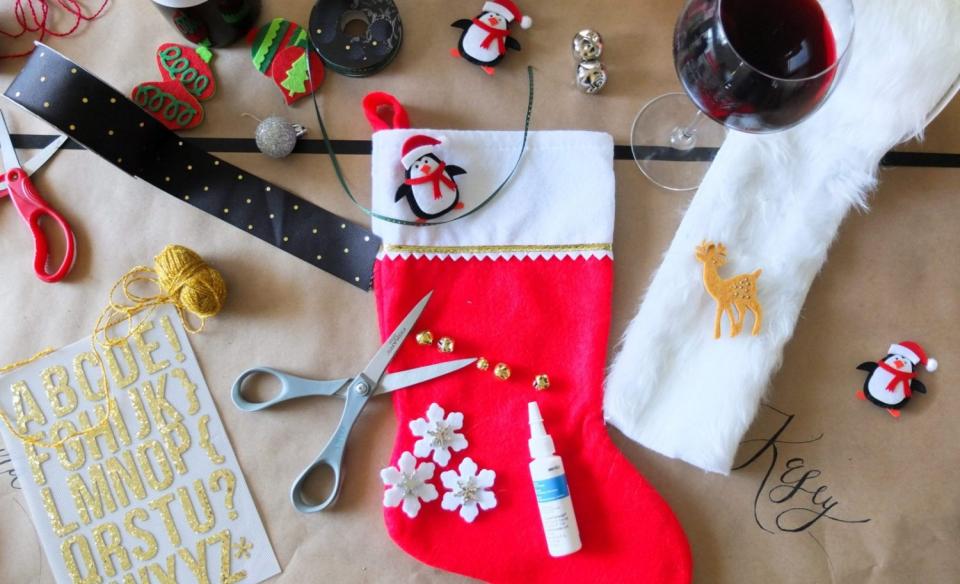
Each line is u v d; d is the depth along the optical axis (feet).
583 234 2.41
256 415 2.42
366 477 2.42
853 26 1.96
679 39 2.04
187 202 2.47
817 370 2.54
